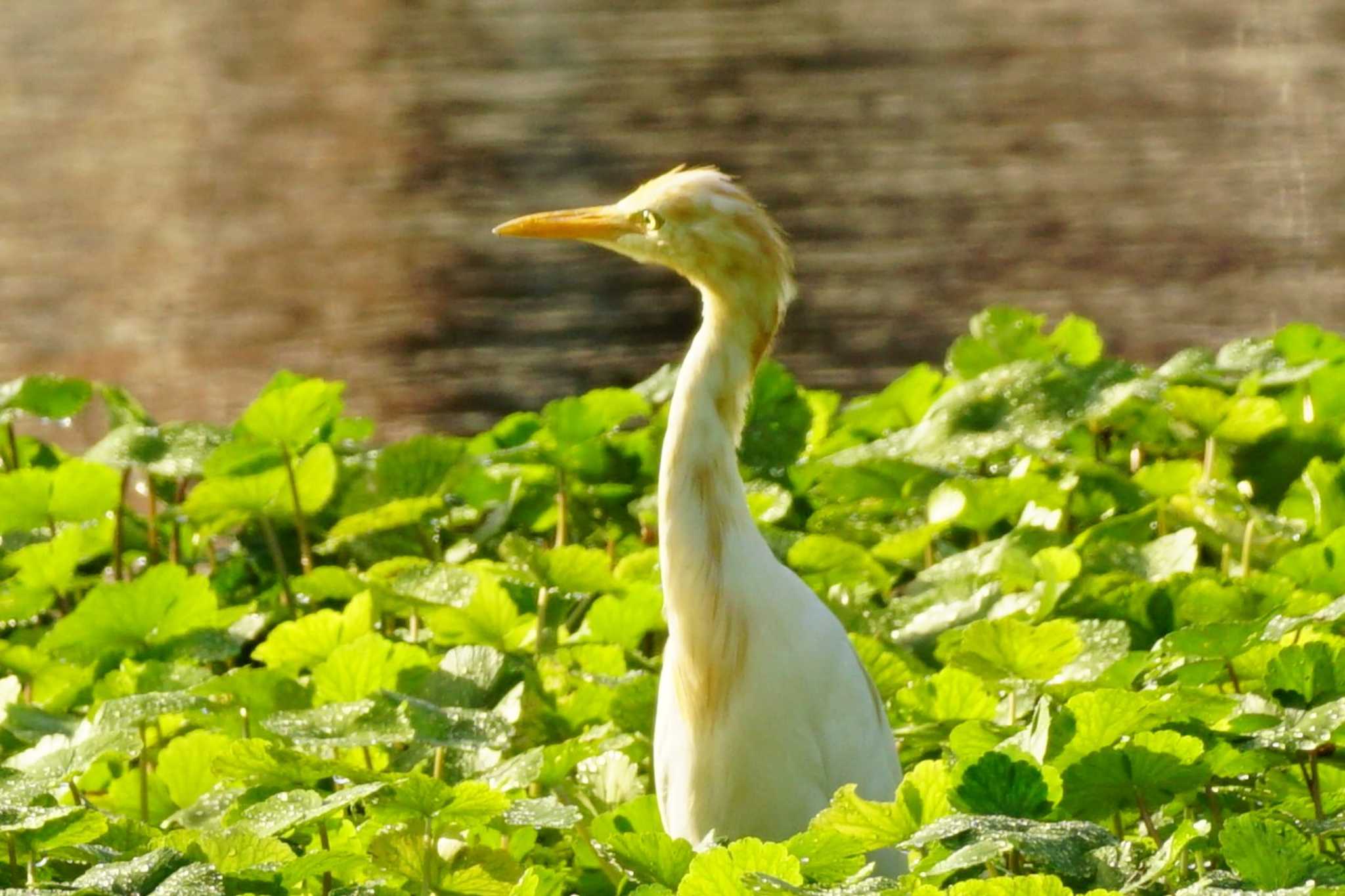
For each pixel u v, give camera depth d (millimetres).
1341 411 11016
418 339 17750
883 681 7457
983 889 4688
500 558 10609
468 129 18172
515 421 11961
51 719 7738
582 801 7141
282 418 9562
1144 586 7797
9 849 5863
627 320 17609
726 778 6617
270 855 5551
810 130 18531
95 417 17828
